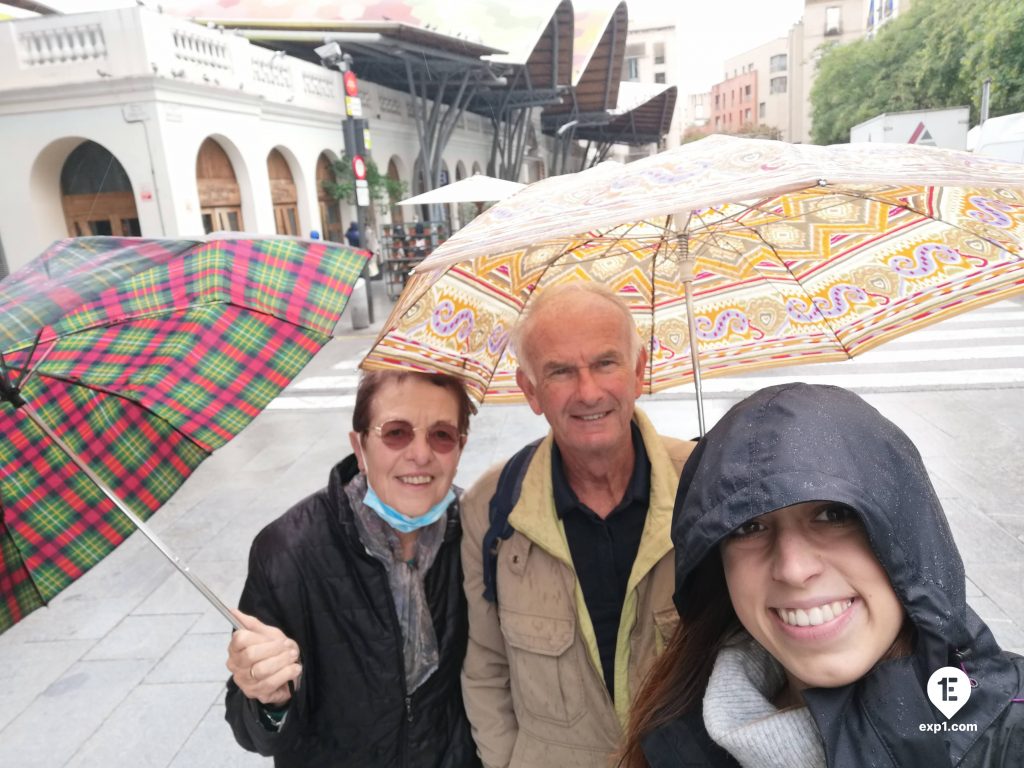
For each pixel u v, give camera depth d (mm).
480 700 1550
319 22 17938
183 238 1224
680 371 1864
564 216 947
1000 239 1423
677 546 893
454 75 20969
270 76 16641
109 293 1100
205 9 21062
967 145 17953
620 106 36719
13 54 13250
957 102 29969
